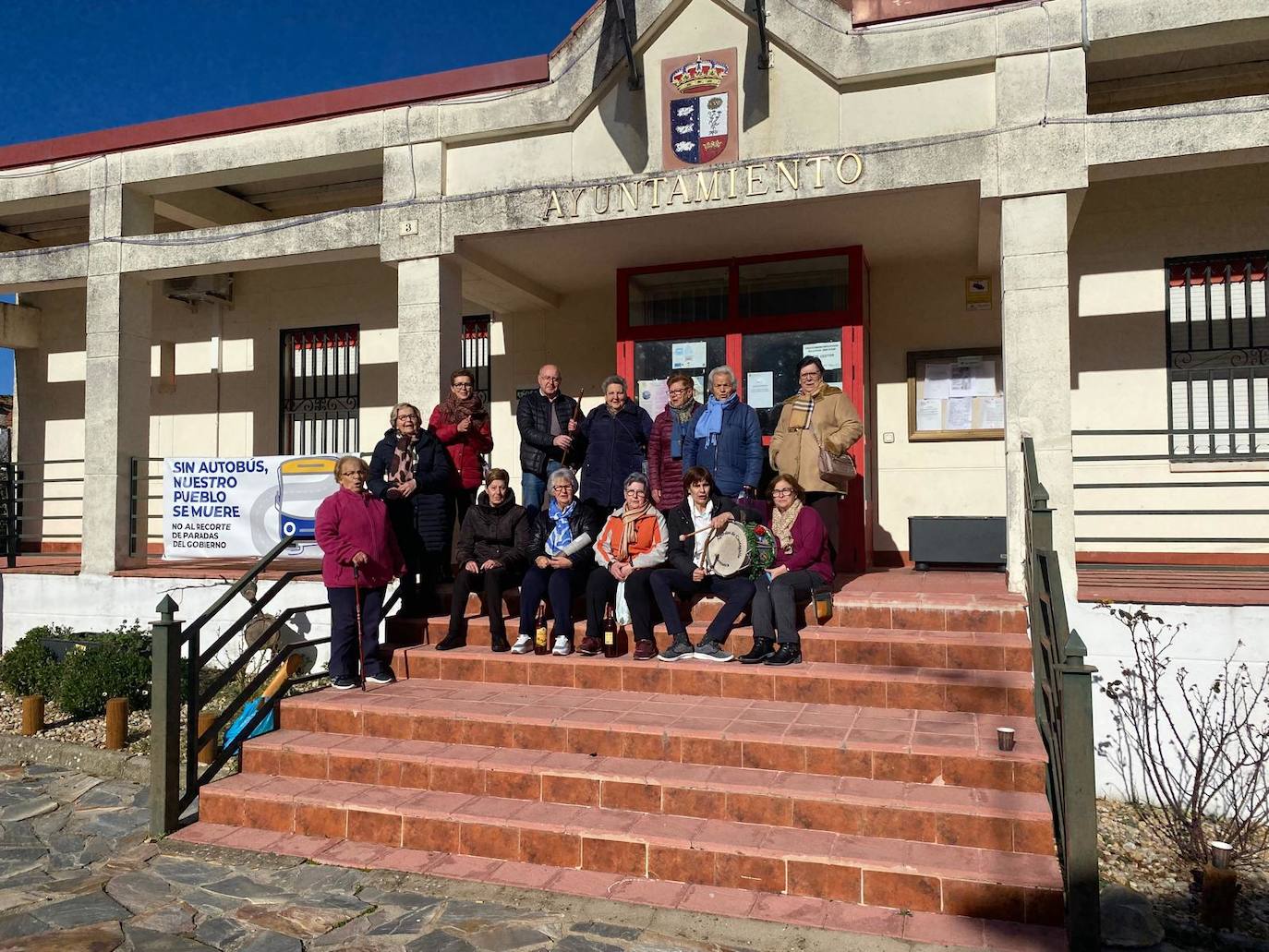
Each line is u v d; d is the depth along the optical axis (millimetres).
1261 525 7520
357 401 10438
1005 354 6051
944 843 4086
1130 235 7859
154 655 5016
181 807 5035
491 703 5488
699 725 4898
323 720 5539
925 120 6305
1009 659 5355
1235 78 7523
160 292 11164
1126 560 7770
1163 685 5461
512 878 4227
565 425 7066
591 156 7098
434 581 6891
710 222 7070
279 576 7812
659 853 4176
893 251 8086
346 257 7984
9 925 3934
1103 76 7570
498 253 7984
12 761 6414
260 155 8016
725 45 6723
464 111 7328
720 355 8211
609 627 5953
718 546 5699
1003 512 8227
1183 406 7750
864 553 7812
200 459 8016
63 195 8836
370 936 3770
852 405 6566
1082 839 3518
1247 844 4910
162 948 3707
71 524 11547
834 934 3670
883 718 4988
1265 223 7523
